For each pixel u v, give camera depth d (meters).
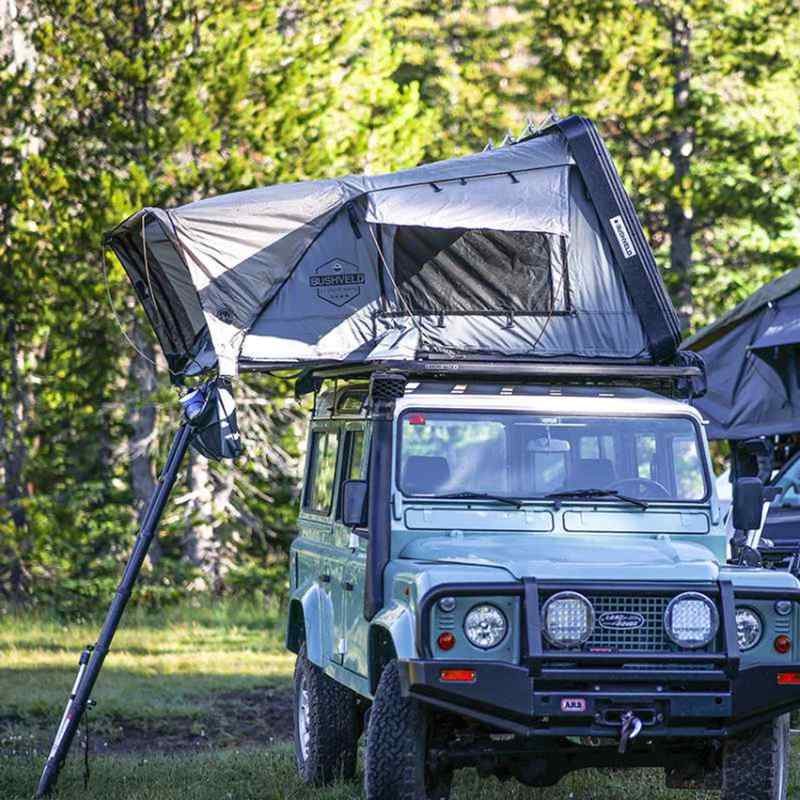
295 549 16.75
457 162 15.22
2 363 40.62
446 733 12.48
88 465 50.62
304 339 14.63
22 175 37.31
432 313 14.86
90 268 37.16
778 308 24.86
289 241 14.71
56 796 15.06
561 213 15.01
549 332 14.94
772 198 46.62
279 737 19.98
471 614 11.43
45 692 23.14
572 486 13.24
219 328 14.48
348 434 14.88
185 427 16.06
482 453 13.21
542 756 12.37
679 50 47.00
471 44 64.81
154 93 38.03
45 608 39.03
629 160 47.34
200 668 26.53
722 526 13.29
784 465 22.47
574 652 11.42
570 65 46.59
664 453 13.47
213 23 38.88
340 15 40.88
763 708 11.60
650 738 11.98
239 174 36.50
